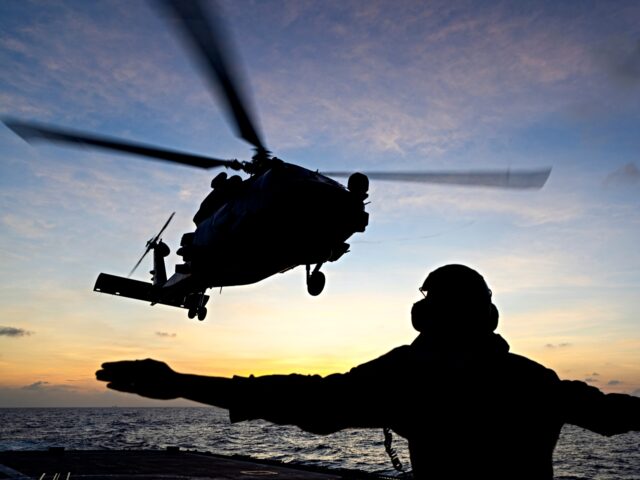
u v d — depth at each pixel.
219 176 12.91
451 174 9.63
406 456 47.06
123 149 10.45
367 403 1.57
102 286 19.94
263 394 1.44
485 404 1.65
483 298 1.85
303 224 10.82
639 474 35.47
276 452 53.66
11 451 17.88
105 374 1.32
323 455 49.62
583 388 1.82
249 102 10.13
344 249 11.59
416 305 1.90
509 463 1.63
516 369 1.77
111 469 13.02
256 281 13.43
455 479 1.62
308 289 12.38
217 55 7.74
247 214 11.58
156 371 1.37
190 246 13.75
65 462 14.32
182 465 14.25
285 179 11.12
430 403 1.64
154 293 19.83
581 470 38.69
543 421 1.71
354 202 10.74
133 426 124.50
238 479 11.60
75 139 9.79
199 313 19.27
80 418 199.75
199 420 176.12
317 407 1.49
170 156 11.27
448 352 1.75
